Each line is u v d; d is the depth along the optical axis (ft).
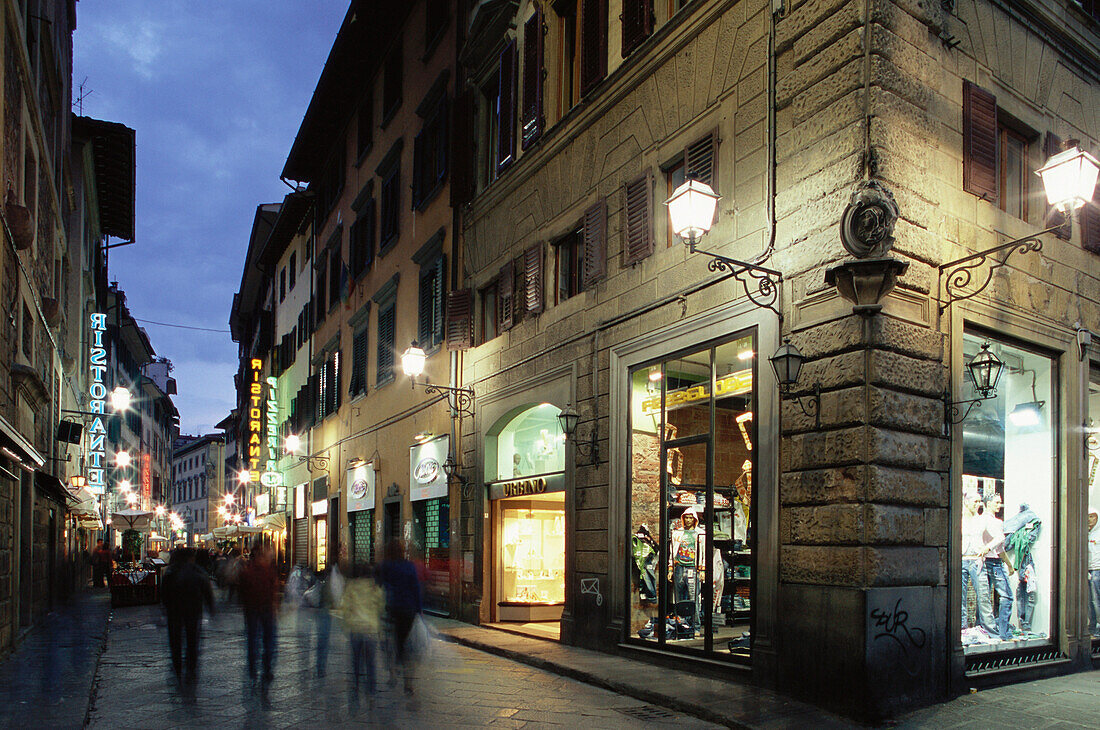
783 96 30.81
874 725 24.00
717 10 34.47
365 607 28.89
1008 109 32.30
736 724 24.35
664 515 35.76
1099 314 35.47
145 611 70.64
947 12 30.22
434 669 35.09
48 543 63.36
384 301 74.84
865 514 25.61
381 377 74.13
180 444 411.34
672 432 35.68
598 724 24.80
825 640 26.20
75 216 95.35
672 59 37.45
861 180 27.32
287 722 24.75
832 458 26.84
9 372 42.47
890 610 25.43
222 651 42.47
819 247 28.43
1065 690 27.89
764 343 30.45
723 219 33.58
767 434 29.89
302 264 115.55
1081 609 32.24
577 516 41.83
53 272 66.95
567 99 46.98
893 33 28.19
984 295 30.17
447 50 62.13
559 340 44.75
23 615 48.29
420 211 66.49
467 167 57.06
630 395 38.65
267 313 139.64
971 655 28.04
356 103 87.66
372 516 74.59
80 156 96.84
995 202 31.22
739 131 33.12
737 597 31.37
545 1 48.60
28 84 47.57
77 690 30.09
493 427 52.03
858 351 26.40
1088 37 35.88
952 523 27.84
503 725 24.43
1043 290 32.81
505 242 51.83
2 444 36.19
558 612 51.01
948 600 27.45
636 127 39.63
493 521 52.31
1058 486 32.53
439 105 62.34
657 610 35.73
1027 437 31.68
